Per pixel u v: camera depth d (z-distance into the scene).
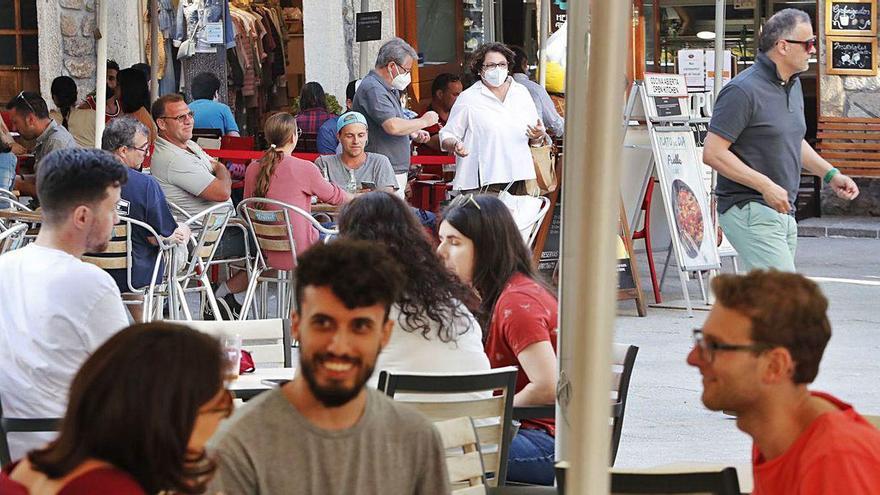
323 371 6.56
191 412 5.70
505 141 23.92
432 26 36.56
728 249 27.22
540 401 11.20
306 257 6.67
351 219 10.64
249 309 22.25
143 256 18.23
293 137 21.08
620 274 24.81
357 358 6.58
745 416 6.97
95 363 5.70
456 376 10.12
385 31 34.88
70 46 35.41
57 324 10.67
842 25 38.41
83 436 5.63
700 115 27.88
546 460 11.45
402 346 10.44
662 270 30.50
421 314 10.40
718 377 6.95
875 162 38.34
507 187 24.08
